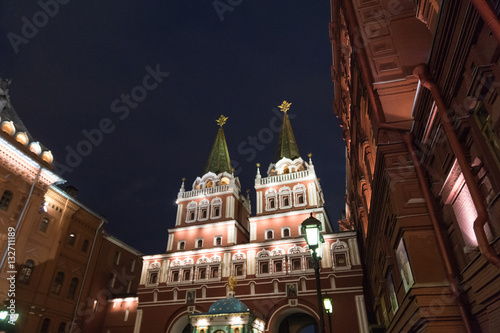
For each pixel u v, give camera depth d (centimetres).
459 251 898
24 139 3167
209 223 3906
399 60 1405
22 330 2948
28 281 3097
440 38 817
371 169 1636
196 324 2409
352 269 3038
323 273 3106
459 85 791
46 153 3347
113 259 4309
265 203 3869
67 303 3497
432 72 902
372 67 1410
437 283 921
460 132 799
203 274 3494
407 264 1055
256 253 3425
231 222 3819
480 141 729
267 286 3203
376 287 2106
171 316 3372
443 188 947
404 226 1023
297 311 3200
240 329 2320
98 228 4094
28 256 3105
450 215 941
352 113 2086
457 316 865
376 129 1279
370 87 1370
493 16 575
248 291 3225
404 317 1134
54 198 3516
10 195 2964
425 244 991
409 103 1289
